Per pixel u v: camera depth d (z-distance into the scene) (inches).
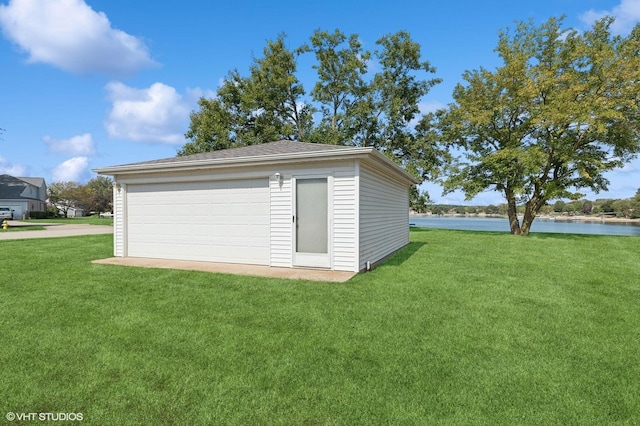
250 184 302.7
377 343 135.3
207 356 123.4
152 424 85.7
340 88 940.0
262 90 932.6
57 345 132.3
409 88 938.1
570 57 612.7
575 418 89.2
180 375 109.8
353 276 253.1
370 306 182.4
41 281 235.6
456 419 88.1
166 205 335.3
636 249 438.0
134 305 182.9
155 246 340.5
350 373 111.7
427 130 931.3
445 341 138.0
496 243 499.5
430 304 187.2
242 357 122.7
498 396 99.0
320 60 944.9
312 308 178.2
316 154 263.4
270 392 100.3
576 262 331.9
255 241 300.7
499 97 684.1
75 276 251.0
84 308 177.8
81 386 103.0
